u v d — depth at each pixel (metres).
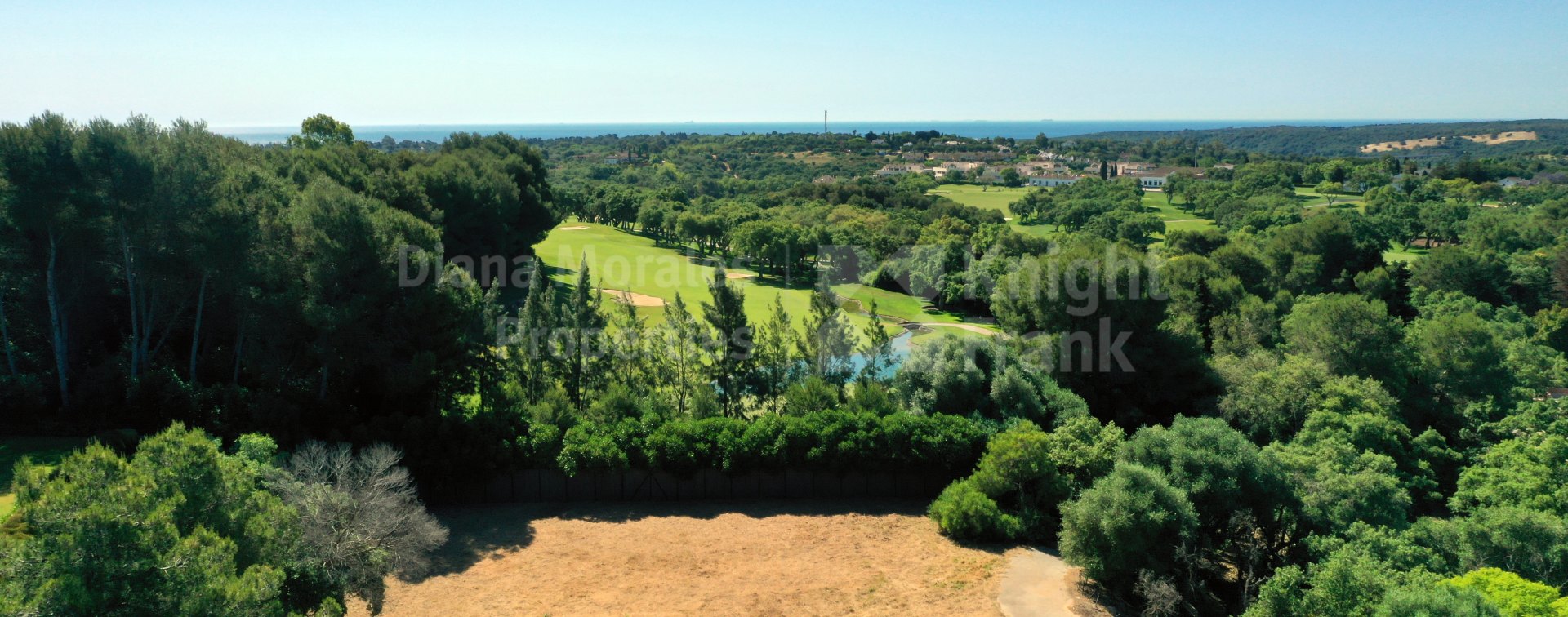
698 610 31.03
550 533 38.16
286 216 42.03
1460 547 32.34
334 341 39.47
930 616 30.72
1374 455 39.12
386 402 41.19
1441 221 141.75
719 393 49.91
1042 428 46.88
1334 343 57.06
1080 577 34.09
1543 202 151.12
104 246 39.03
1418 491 42.56
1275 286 95.19
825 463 43.06
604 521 39.94
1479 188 190.25
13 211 35.34
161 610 16.06
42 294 39.50
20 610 14.98
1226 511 35.19
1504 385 54.62
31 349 41.00
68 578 15.34
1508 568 30.28
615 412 44.28
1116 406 53.72
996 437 41.62
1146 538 31.84
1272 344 67.38
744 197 188.12
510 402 44.00
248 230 39.56
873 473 43.91
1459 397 54.75
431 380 41.59
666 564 35.06
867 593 32.66
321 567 24.45
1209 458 35.88
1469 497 39.25
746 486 43.69
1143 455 37.56
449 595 31.55
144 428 37.91
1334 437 41.94
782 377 49.41
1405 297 94.25
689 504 42.62
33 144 35.66
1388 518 34.72
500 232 78.56
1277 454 38.53
